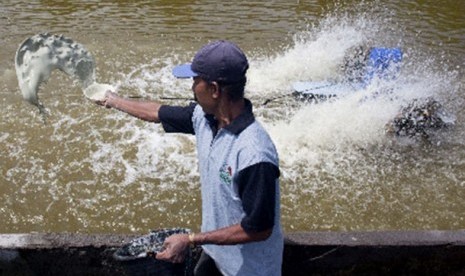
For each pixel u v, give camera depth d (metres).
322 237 3.29
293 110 6.19
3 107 5.98
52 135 5.58
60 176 5.04
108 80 6.73
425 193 5.06
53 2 8.95
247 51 7.62
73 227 4.49
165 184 5.01
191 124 2.53
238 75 2.03
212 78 2.03
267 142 2.09
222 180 2.16
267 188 2.02
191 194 4.91
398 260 3.33
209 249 2.57
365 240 3.28
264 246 2.33
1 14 8.42
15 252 3.19
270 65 7.20
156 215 4.66
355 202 4.90
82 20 8.37
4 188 4.86
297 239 3.27
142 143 5.55
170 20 8.52
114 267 3.30
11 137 5.52
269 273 2.41
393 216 4.76
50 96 6.21
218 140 2.16
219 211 2.28
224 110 2.12
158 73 6.95
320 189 5.04
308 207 4.80
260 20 8.69
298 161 5.39
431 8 9.41
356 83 6.41
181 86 6.68
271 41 7.96
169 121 2.57
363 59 6.75
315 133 5.77
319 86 6.35
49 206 4.69
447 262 3.35
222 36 8.09
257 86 6.71
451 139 5.85
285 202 4.85
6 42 7.55
